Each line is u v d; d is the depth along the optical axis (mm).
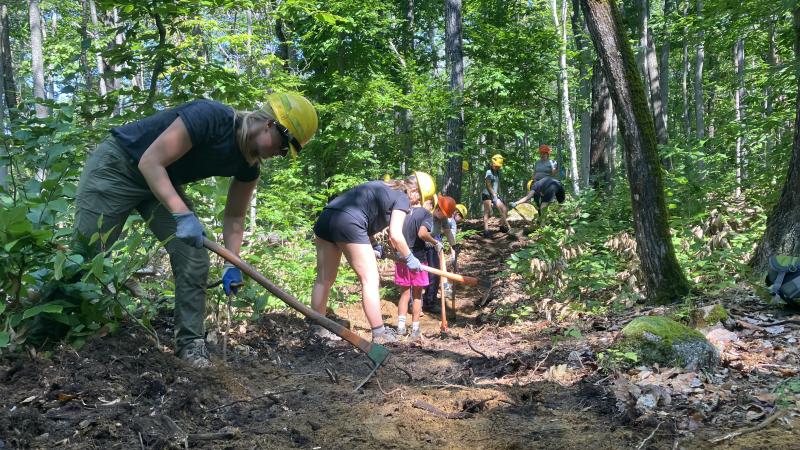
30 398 2928
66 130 4332
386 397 3496
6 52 16500
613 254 7531
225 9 7320
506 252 11938
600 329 5309
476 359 4766
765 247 5742
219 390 3410
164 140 3238
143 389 3176
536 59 16109
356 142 13344
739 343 4246
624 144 5742
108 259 3477
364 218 5191
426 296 8547
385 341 5281
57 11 21766
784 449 2623
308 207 10242
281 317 5527
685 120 24344
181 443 2730
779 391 3207
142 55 5762
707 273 5984
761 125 10273
